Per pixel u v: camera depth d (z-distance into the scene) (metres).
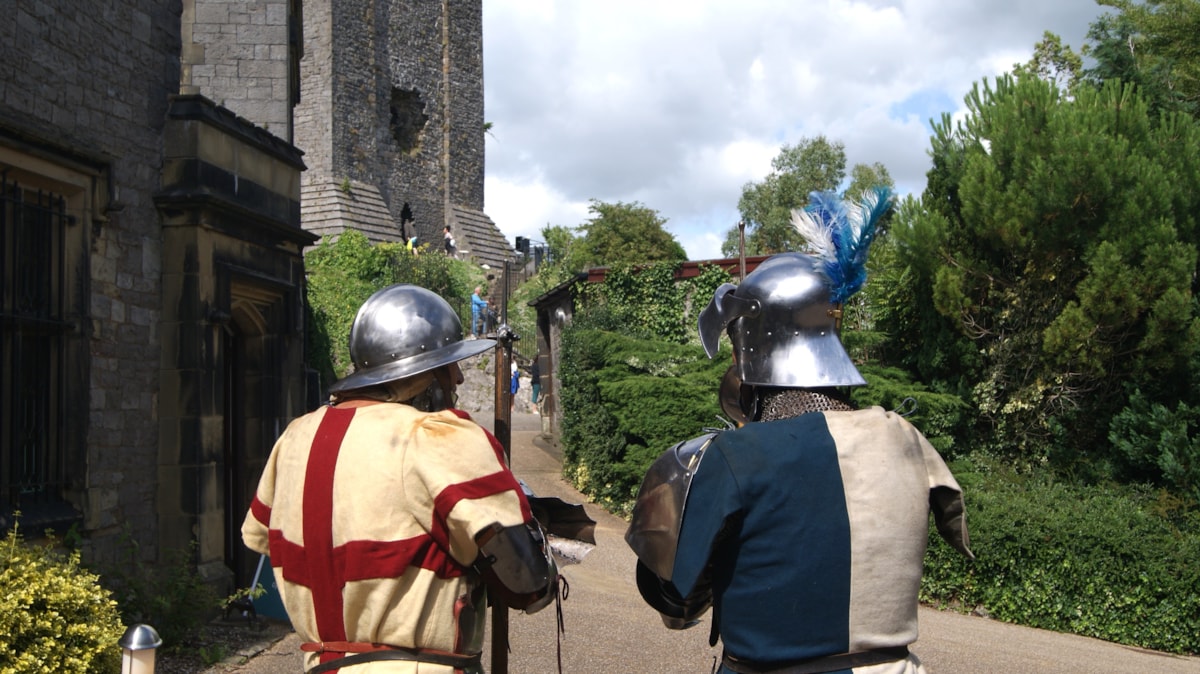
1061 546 10.30
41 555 5.04
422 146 42.19
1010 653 8.16
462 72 44.09
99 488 6.49
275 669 5.90
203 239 7.39
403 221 41.00
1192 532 10.63
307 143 37.69
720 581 2.30
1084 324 11.99
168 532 7.16
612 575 9.90
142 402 7.03
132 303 6.95
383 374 2.48
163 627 6.17
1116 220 11.96
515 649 6.51
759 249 41.56
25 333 6.05
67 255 6.33
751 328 2.48
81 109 6.45
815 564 2.21
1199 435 11.42
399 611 2.24
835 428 2.33
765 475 2.23
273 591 7.01
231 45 11.02
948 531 2.49
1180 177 12.20
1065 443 13.05
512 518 2.26
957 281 12.99
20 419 5.93
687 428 13.49
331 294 28.56
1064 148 11.97
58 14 6.22
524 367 28.00
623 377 14.45
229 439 8.65
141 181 7.11
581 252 39.81
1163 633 9.80
